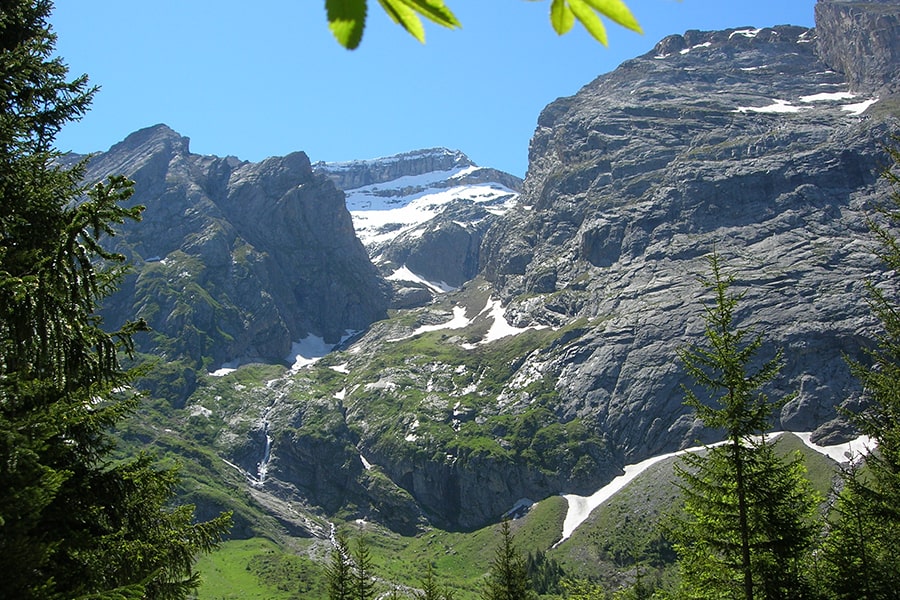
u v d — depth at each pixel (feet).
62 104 67.62
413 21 10.78
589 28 11.05
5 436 42.98
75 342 54.39
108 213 53.83
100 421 60.85
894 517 90.48
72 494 59.36
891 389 96.58
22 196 54.95
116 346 57.88
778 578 89.61
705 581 92.27
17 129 60.03
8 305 48.26
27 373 50.08
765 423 94.12
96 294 57.47
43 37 71.46
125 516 63.46
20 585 41.27
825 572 94.02
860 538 94.48
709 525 95.35
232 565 483.92
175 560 64.13
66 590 53.93
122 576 58.85
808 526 92.22
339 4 10.02
